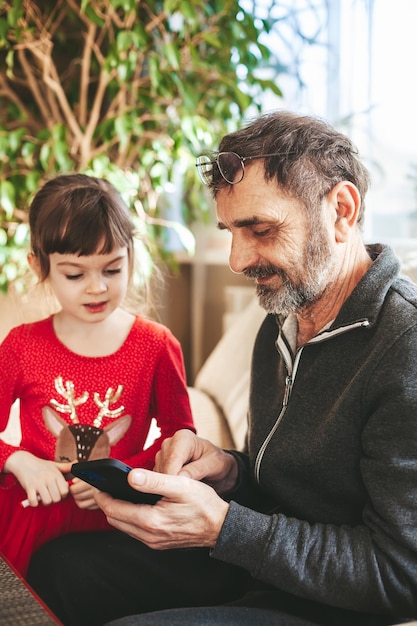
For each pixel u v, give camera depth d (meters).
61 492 1.27
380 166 2.40
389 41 2.34
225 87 2.46
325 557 0.94
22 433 1.46
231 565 1.23
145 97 2.31
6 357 1.43
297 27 2.69
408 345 0.95
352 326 1.01
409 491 0.91
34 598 0.85
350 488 1.02
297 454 1.05
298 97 2.70
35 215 1.41
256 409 1.19
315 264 1.02
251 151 1.01
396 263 1.05
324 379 1.05
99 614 1.19
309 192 1.00
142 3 2.36
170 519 0.96
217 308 3.17
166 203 2.91
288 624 0.98
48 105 2.63
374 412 0.96
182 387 1.46
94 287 1.34
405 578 0.91
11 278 2.22
